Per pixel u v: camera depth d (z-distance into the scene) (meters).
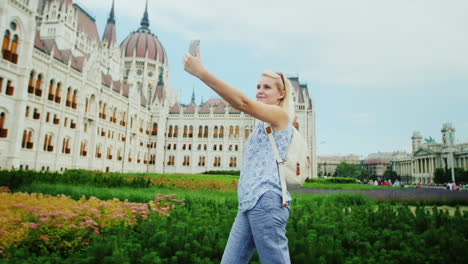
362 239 7.03
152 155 83.62
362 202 17.61
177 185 23.75
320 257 5.21
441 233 6.88
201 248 5.84
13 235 6.34
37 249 6.55
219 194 17.94
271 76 3.10
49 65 44.47
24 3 38.66
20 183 17.70
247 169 2.89
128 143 70.31
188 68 2.56
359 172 142.25
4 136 36.59
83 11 82.06
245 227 2.85
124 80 101.94
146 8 119.56
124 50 104.25
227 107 84.94
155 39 111.25
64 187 14.79
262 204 2.62
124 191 14.78
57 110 46.97
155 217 8.22
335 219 9.14
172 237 6.30
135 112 74.50
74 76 50.38
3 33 35.75
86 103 55.09
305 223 7.55
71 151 50.66
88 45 79.25
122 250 5.19
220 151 83.31
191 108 89.06
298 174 2.79
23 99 38.44
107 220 7.88
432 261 5.52
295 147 2.81
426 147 127.88
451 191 26.47
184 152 85.19
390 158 191.12
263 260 2.61
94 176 22.27
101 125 59.47
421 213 8.83
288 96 3.15
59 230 6.67
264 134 2.88
